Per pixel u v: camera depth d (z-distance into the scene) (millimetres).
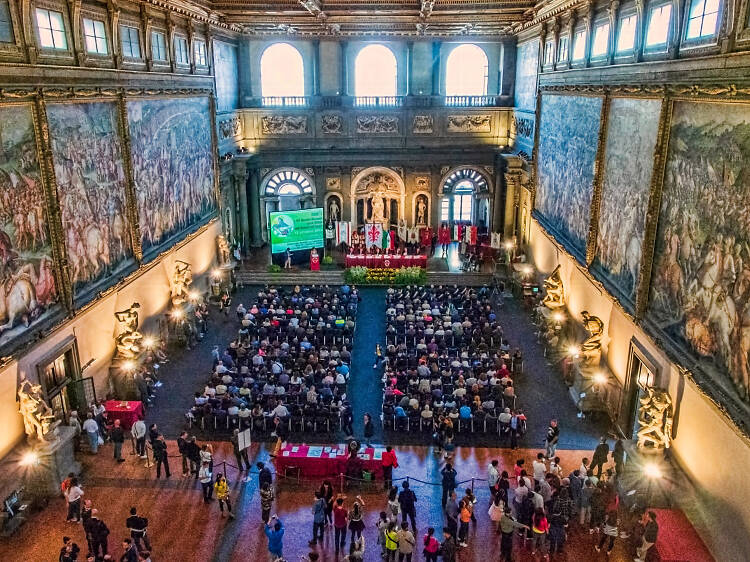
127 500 16891
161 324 26250
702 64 14672
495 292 33375
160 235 25625
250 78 38781
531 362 25484
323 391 20828
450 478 16391
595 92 22312
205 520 16234
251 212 40250
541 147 31266
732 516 13164
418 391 20906
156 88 24781
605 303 21953
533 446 19641
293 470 17922
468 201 41312
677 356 15492
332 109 38938
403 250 36875
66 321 18016
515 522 14492
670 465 16344
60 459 16906
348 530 15953
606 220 21328
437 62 38812
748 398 12367
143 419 21094
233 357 24344
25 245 16172
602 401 21156
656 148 16578
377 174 40219
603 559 14859
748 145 12516
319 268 36844
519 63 37312
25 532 15555
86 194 19328
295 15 31219
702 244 14430
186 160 28719
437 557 15078
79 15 18875
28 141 16266
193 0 26750
